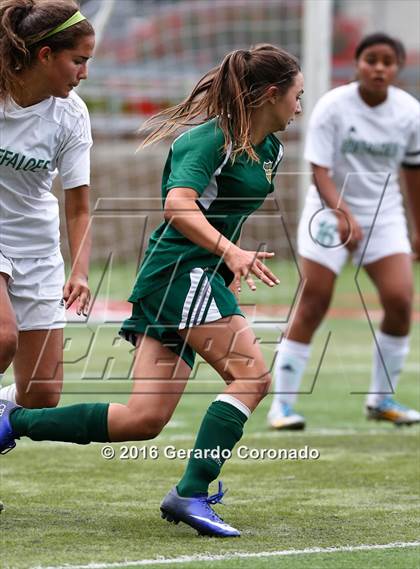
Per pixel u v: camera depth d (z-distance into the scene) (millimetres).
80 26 13625
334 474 17891
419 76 63906
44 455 19422
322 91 40000
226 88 13562
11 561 12125
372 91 22203
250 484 17109
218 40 57188
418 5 72188
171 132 14180
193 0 58812
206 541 13273
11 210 14852
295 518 14734
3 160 14273
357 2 71938
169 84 56594
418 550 12883
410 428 22641
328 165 22156
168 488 16703
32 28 13484
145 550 12742
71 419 13617
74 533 13633
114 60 57938
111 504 15500
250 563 12148
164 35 58188
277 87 13648
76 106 14719
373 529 14078
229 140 13430
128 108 56469
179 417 23688
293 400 22625
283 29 55719
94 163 53406
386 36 22156
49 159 14656
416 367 31469
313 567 12016
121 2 59406
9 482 17031
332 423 23203
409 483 17188
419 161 22953
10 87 13828
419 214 23281
